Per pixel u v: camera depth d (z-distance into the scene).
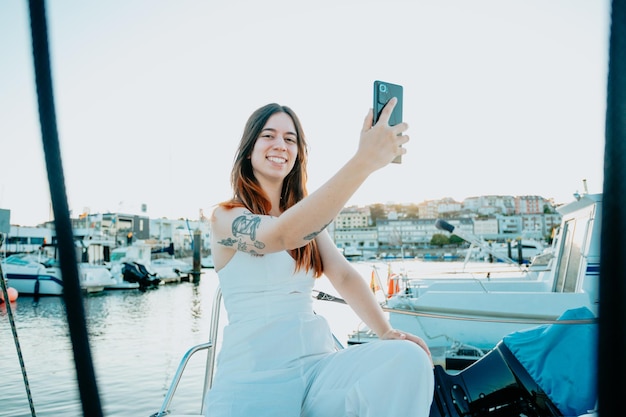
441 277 8.07
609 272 0.71
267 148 1.80
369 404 1.38
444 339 5.55
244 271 1.62
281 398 1.49
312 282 1.75
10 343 12.02
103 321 16.33
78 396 0.85
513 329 5.38
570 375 1.85
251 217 1.50
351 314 12.78
